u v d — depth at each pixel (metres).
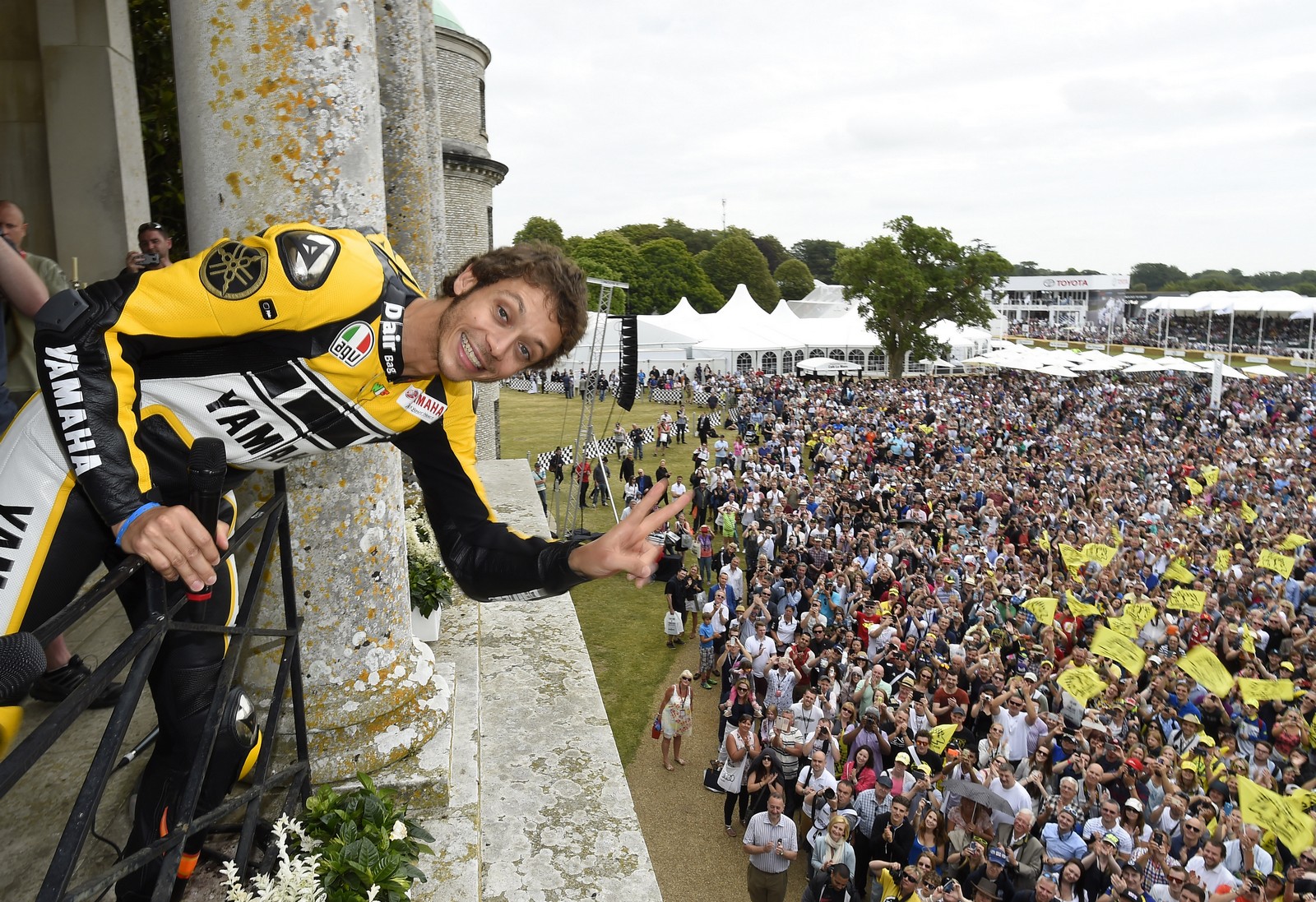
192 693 2.13
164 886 1.76
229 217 2.77
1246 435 37.81
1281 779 10.06
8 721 1.76
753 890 8.99
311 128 2.74
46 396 1.56
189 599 2.01
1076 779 9.55
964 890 8.53
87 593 1.41
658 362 55.81
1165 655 12.80
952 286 52.28
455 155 27.89
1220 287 152.38
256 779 2.27
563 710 4.84
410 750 3.27
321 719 3.10
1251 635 13.19
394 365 1.86
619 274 83.88
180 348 1.72
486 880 3.46
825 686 11.41
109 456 1.56
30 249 4.86
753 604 13.92
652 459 35.31
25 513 1.65
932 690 11.59
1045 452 32.53
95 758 1.40
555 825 3.81
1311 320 78.88
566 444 37.25
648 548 1.88
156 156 5.84
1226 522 20.69
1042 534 19.39
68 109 4.75
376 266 1.88
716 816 10.97
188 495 1.87
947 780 9.10
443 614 5.58
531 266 1.79
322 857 2.49
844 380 49.94
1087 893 8.21
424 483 2.26
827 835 8.67
